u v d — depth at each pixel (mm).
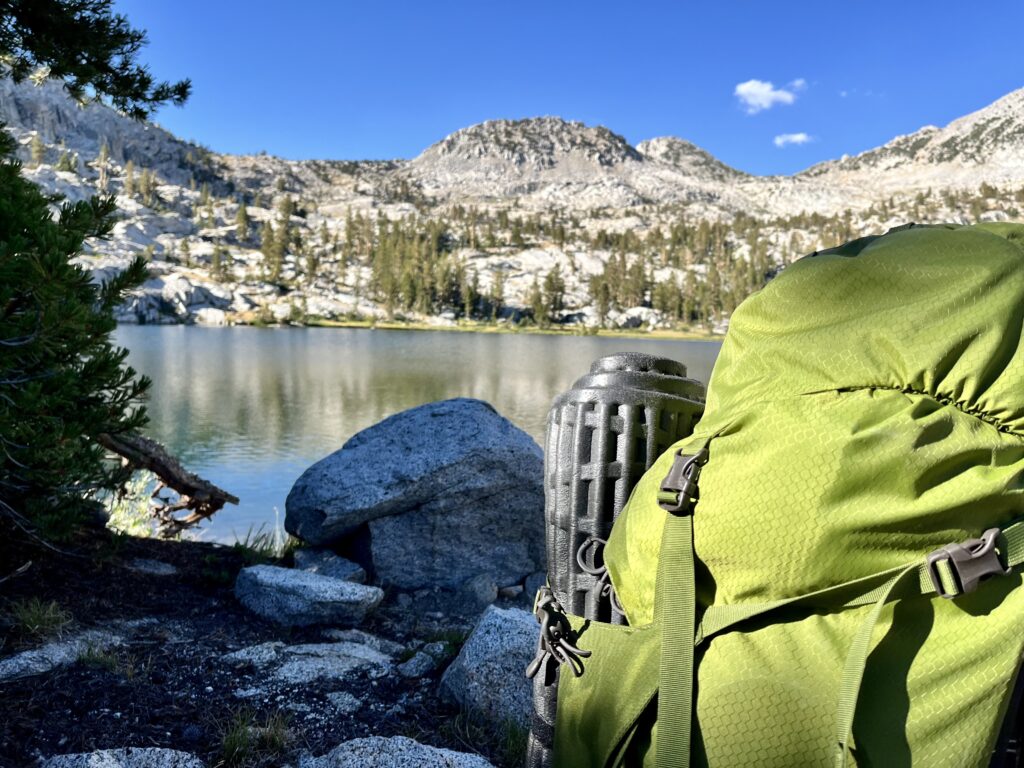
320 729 3145
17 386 4266
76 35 5711
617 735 1052
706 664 1011
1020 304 1028
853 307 1057
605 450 1886
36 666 3367
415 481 5668
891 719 920
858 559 965
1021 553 963
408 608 5316
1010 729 992
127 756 2652
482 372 52500
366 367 54406
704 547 1045
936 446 970
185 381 39156
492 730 3258
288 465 16000
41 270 3740
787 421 1021
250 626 4375
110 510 6828
